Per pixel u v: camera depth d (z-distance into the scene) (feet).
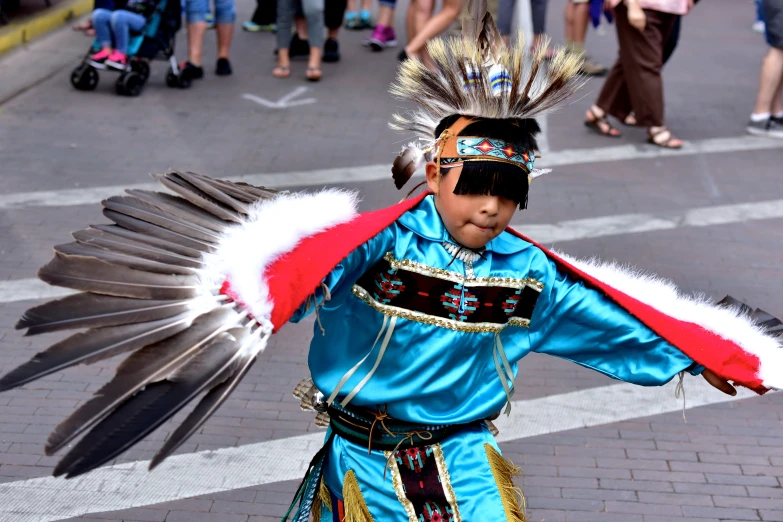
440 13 30.76
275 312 6.08
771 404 15.47
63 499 12.31
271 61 36.76
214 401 5.78
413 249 7.57
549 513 12.59
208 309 5.96
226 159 26.13
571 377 16.15
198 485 12.76
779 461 13.91
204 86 33.14
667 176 26.18
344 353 7.94
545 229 22.26
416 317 7.64
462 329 7.73
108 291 5.87
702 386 15.97
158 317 5.87
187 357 5.79
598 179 25.72
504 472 8.43
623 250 21.27
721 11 50.52
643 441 14.32
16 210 21.90
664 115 31.53
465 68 7.33
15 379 5.45
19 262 19.33
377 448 8.21
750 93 34.91
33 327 5.67
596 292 8.27
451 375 7.98
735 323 8.41
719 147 28.71
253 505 12.39
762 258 21.25
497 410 8.53
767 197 24.91
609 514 12.60
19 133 27.35
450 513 8.13
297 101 31.81
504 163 7.16
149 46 31.48
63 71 33.96
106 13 31.07
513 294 7.89
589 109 32.07
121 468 13.01
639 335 8.27
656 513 12.64
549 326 8.38
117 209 6.94
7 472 12.83
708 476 13.50
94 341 5.69
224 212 7.22
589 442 14.24
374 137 28.37
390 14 39.34
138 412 5.60
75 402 14.64
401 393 7.89
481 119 7.32
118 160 25.66
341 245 6.81
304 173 25.22
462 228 7.41
